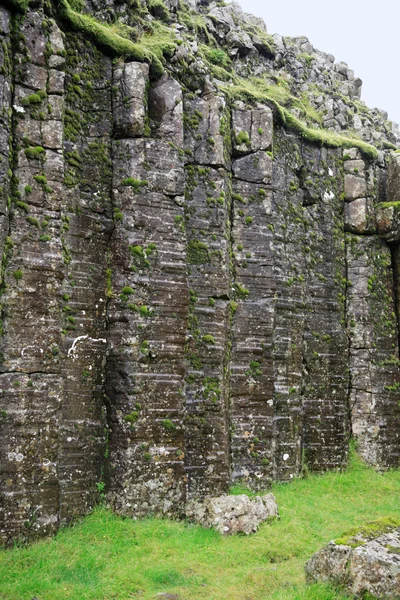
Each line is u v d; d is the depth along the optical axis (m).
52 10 9.38
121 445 9.27
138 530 8.64
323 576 7.04
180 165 10.29
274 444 11.59
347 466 13.19
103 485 9.25
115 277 9.69
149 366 9.55
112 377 9.48
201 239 10.78
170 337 9.78
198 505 9.44
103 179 9.84
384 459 13.62
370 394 13.67
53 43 8.97
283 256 12.59
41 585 6.85
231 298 11.23
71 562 7.54
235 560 8.01
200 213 10.84
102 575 7.34
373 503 11.58
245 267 11.54
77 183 9.50
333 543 7.07
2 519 7.82
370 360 13.79
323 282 13.50
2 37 8.33
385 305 14.36
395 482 12.97
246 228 11.66
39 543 7.94
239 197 11.70
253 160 11.89
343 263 14.06
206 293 10.69
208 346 10.55
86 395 9.26
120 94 10.05
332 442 13.05
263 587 7.26
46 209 8.64
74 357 9.16
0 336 8.09
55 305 8.58
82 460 9.07
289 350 12.38
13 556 7.52
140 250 9.73
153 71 10.45
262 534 8.86
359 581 6.68
